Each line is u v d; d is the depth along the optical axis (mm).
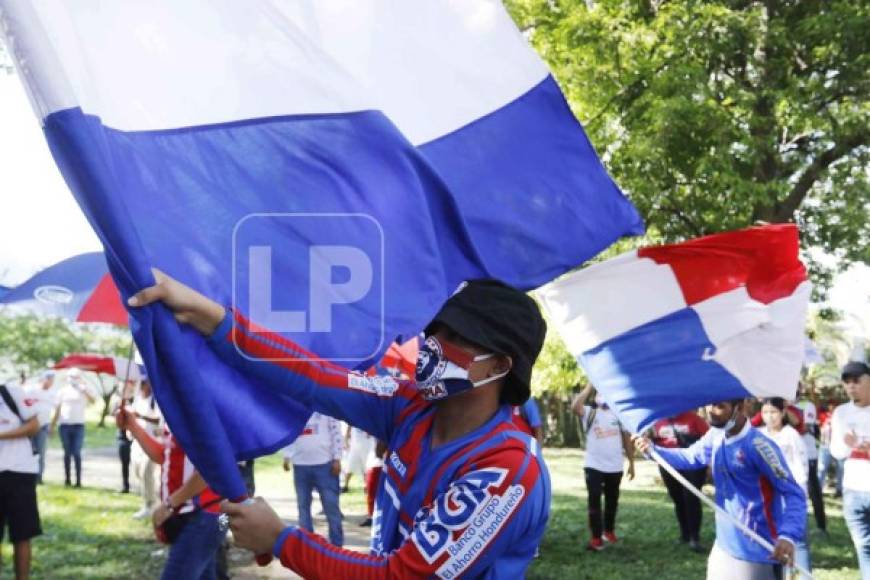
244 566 9508
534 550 2359
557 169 3545
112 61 2449
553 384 14383
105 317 7059
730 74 16172
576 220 3543
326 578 2223
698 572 9859
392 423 2559
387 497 2439
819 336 32406
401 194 2789
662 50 14602
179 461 5930
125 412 6148
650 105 14406
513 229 3459
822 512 12648
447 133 3369
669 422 11211
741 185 14203
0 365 7820
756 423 10148
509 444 2316
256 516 2273
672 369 5441
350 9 3105
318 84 2721
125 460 15492
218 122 2598
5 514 7617
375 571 2207
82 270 7051
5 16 2070
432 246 2803
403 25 3275
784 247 5363
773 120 15164
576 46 14781
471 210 3379
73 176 2096
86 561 9898
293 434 2557
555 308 5543
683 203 15453
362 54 3176
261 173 2625
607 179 3592
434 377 2365
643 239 15812
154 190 2467
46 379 16359
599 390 5500
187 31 2576
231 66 2623
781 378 5406
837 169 17250
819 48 15570
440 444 2400
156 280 2277
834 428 8414
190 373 2236
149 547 10656
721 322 5383
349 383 2562
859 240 18359
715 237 5344
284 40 2693
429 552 2193
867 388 8305
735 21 14531
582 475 20750
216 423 2260
